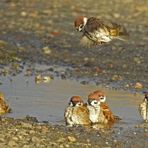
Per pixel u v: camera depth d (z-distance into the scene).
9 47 24.11
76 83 19.14
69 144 12.77
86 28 14.63
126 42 25.28
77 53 23.75
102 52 23.75
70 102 14.80
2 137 12.80
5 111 15.40
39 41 25.70
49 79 19.53
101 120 14.80
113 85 19.02
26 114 15.32
